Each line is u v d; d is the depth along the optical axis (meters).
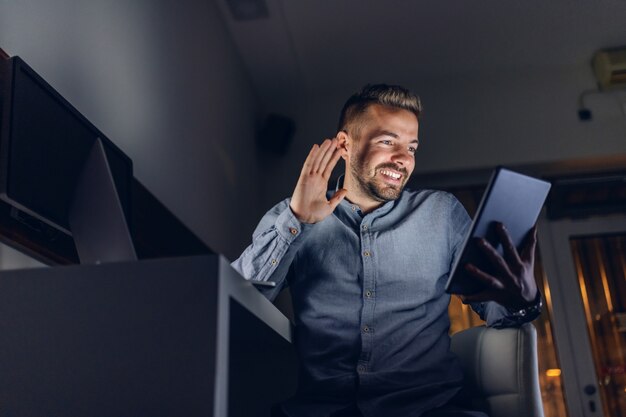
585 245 4.40
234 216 3.97
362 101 1.72
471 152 4.43
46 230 1.82
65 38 2.14
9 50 1.81
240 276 1.14
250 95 4.66
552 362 4.13
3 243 1.70
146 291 1.06
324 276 1.55
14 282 1.11
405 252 1.55
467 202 4.53
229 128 4.05
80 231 1.44
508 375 1.42
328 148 1.53
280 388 1.63
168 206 2.88
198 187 3.35
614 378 4.05
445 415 1.37
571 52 4.45
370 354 1.46
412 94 1.72
